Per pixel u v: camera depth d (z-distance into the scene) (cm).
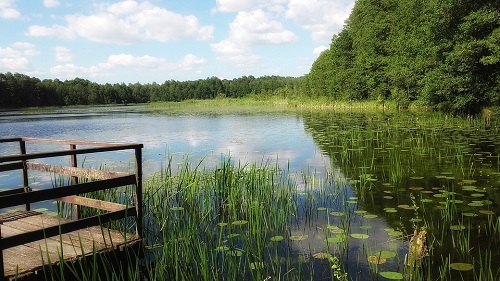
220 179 726
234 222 552
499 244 457
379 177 820
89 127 2567
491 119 1944
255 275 402
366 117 2581
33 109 7981
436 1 2217
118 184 441
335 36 5159
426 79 2392
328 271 406
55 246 412
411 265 393
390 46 3866
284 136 1664
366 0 4647
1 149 1531
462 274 386
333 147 1293
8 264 360
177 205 662
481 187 703
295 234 519
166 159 1141
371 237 496
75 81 12525
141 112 5153
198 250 436
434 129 1658
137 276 383
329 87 5006
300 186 780
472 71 2081
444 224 525
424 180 774
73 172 501
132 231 547
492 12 1917
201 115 3841
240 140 1571
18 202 344
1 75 9038
